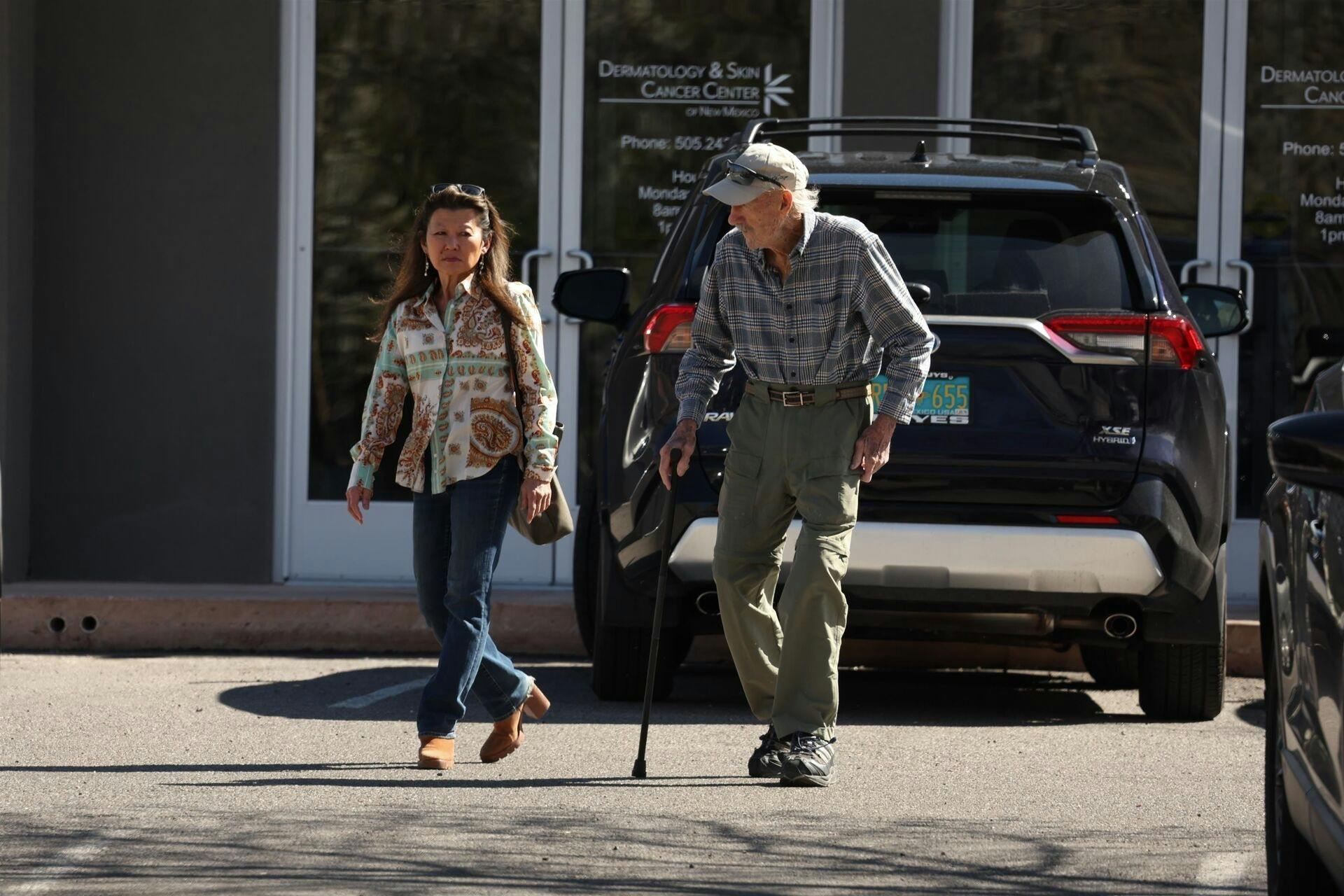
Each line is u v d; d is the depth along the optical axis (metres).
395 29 26.56
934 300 17.44
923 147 19.31
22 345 25.81
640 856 12.99
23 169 25.70
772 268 15.17
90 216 26.02
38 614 23.41
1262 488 26.59
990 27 26.41
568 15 26.52
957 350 17.22
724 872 12.59
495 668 16.09
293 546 26.61
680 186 26.64
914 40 26.02
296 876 12.39
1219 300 20.44
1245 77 26.48
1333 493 9.22
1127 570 17.19
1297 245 26.59
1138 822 14.35
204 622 23.30
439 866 12.67
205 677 21.25
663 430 17.38
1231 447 18.55
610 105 26.61
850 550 16.59
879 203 17.88
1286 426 8.91
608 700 19.55
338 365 26.64
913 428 17.23
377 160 26.61
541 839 13.43
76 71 25.91
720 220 18.00
